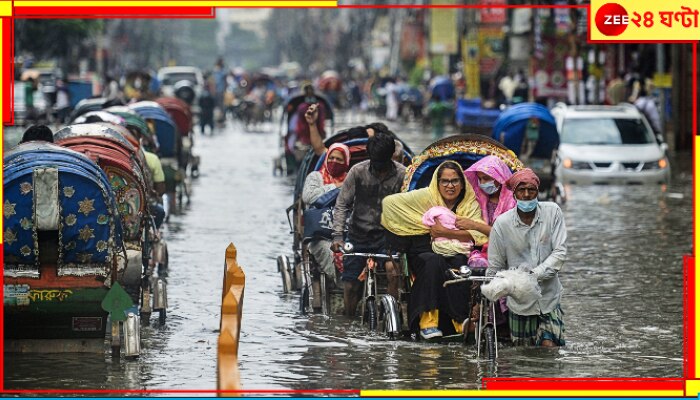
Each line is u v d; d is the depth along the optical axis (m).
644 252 33.94
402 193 22.97
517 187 21.50
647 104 64.94
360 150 27.14
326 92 134.62
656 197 47.31
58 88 83.94
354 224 24.16
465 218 22.64
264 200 46.50
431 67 139.38
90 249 20.95
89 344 21.50
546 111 44.97
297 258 28.20
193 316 25.25
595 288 28.72
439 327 22.83
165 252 29.62
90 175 20.84
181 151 44.66
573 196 47.66
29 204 20.62
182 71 126.81
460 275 21.83
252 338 23.08
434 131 91.00
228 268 21.48
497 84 96.00
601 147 52.16
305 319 24.84
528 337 22.27
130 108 43.59
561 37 78.12
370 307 23.59
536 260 21.70
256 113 100.12
